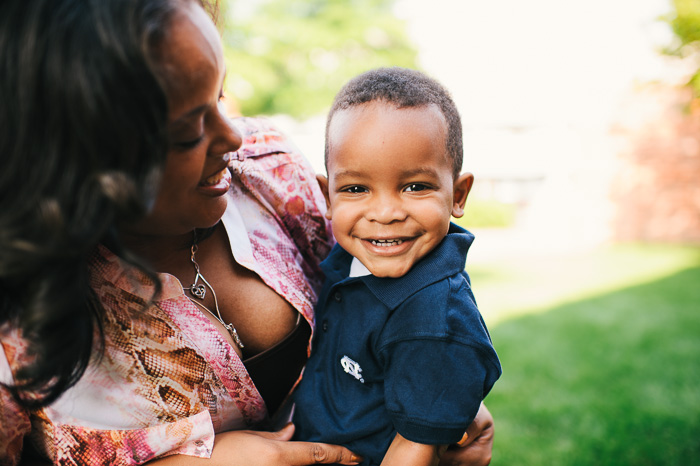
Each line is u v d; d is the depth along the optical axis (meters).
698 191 12.42
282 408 1.23
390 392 1.09
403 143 1.06
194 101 0.79
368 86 1.12
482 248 12.05
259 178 1.21
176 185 0.85
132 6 0.71
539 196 14.70
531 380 4.34
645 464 3.06
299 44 13.27
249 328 1.11
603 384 4.23
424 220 1.09
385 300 1.13
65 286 0.75
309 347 1.20
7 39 0.67
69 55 0.66
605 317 6.09
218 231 1.12
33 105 0.67
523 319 6.13
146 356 0.97
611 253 10.77
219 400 1.04
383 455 1.14
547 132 16.61
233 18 12.39
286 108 13.69
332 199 1.17
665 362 4.65
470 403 1.05
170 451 1.00
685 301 6.62
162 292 0.96
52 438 0.95
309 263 1.34
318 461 1.09
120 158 0.71
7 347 0.87
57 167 0.69
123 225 0.84
